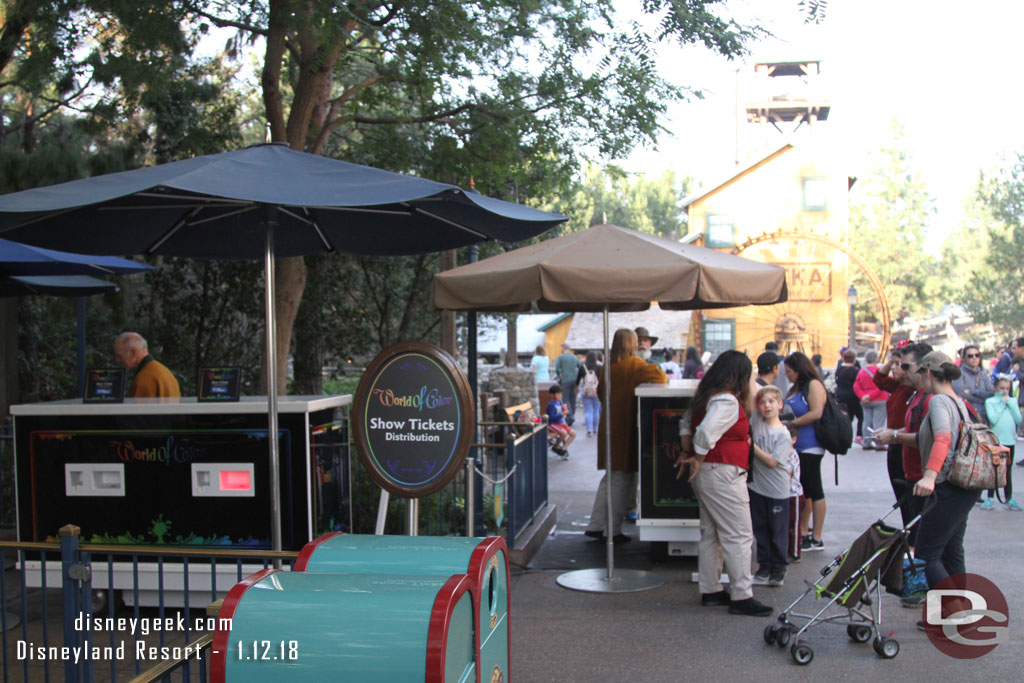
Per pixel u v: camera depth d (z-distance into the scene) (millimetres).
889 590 5805
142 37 8766
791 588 7082
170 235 5766
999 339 26625
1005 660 5391
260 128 19906
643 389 7848
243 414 5965
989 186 26828
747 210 37531
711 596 6582
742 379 6352
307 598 2699
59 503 6148
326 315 15555
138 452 6078
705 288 6426
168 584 6070
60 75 10656
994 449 5703
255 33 9930
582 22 9453
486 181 11047
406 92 11484
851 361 17562
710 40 6738
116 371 6117
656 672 5270
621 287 6438
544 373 23469
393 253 6277
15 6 8344
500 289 6664
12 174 9680
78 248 5570
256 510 5961
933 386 5898
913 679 5113
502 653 3500
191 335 14945
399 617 2623
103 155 11141
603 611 6488
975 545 8555
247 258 6496
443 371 5219
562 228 15141
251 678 2602
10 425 8961
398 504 8391
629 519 9711
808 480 8305
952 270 51531
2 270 7277
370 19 8930
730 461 6320
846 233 36906
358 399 5289
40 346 15336
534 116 10875
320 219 5723
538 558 8250
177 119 13312
